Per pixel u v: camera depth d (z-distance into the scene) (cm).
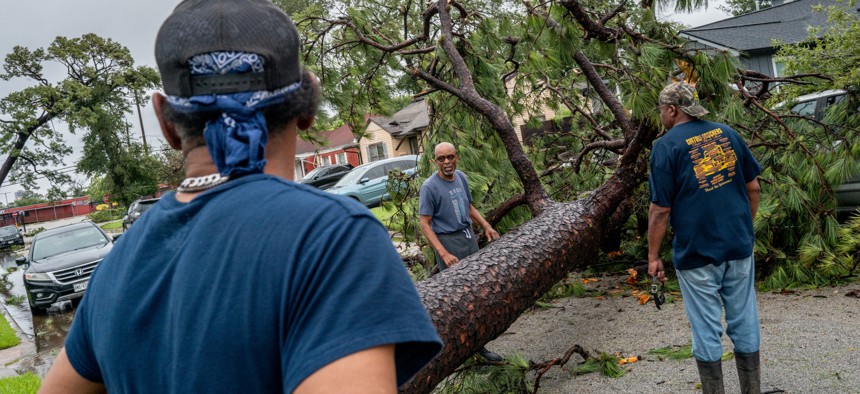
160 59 87
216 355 73
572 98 621
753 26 1655
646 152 455
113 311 84
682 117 319
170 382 77
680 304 529
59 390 96
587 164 594
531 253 339
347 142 3388
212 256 76
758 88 595
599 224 403
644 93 402
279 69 86
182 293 77
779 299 514
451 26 493
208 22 84
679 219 315
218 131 84
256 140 82
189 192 88
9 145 3316
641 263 657
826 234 519
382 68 557
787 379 356
